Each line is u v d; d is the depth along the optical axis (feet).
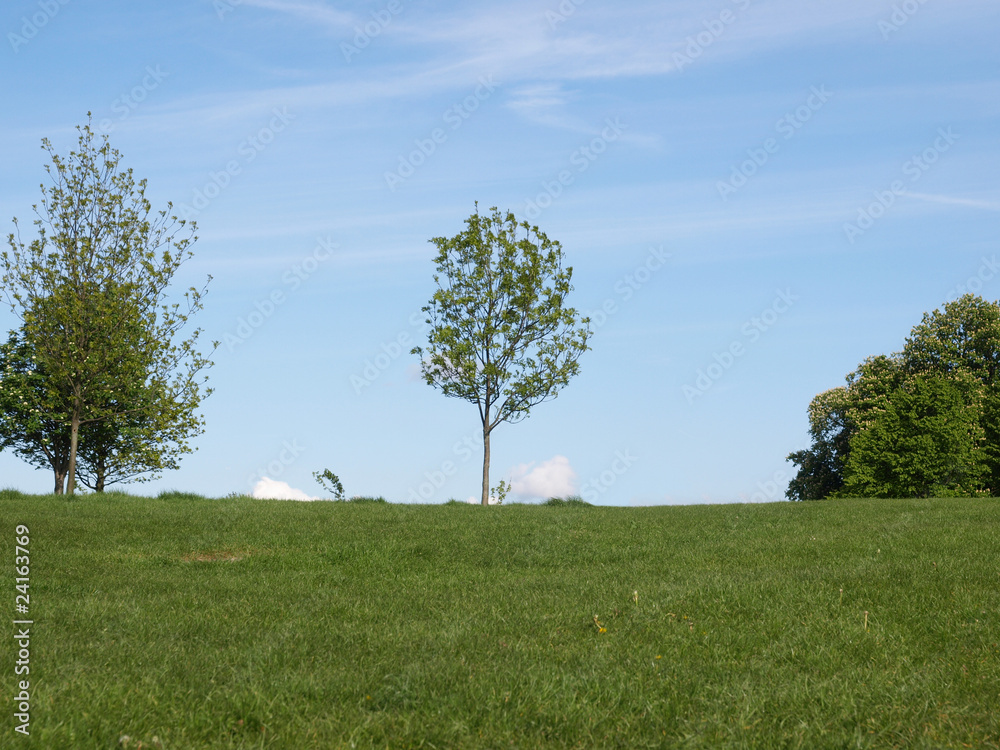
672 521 69.31
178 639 28.71
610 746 18.84
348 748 18.37
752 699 21.58
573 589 39.14
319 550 54.03
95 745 18.34
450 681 22.62
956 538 51.67
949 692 22.35
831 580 37.73
